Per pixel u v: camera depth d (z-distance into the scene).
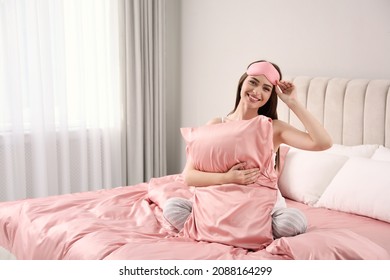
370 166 2.57
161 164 4.54
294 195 2.86
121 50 4.16
